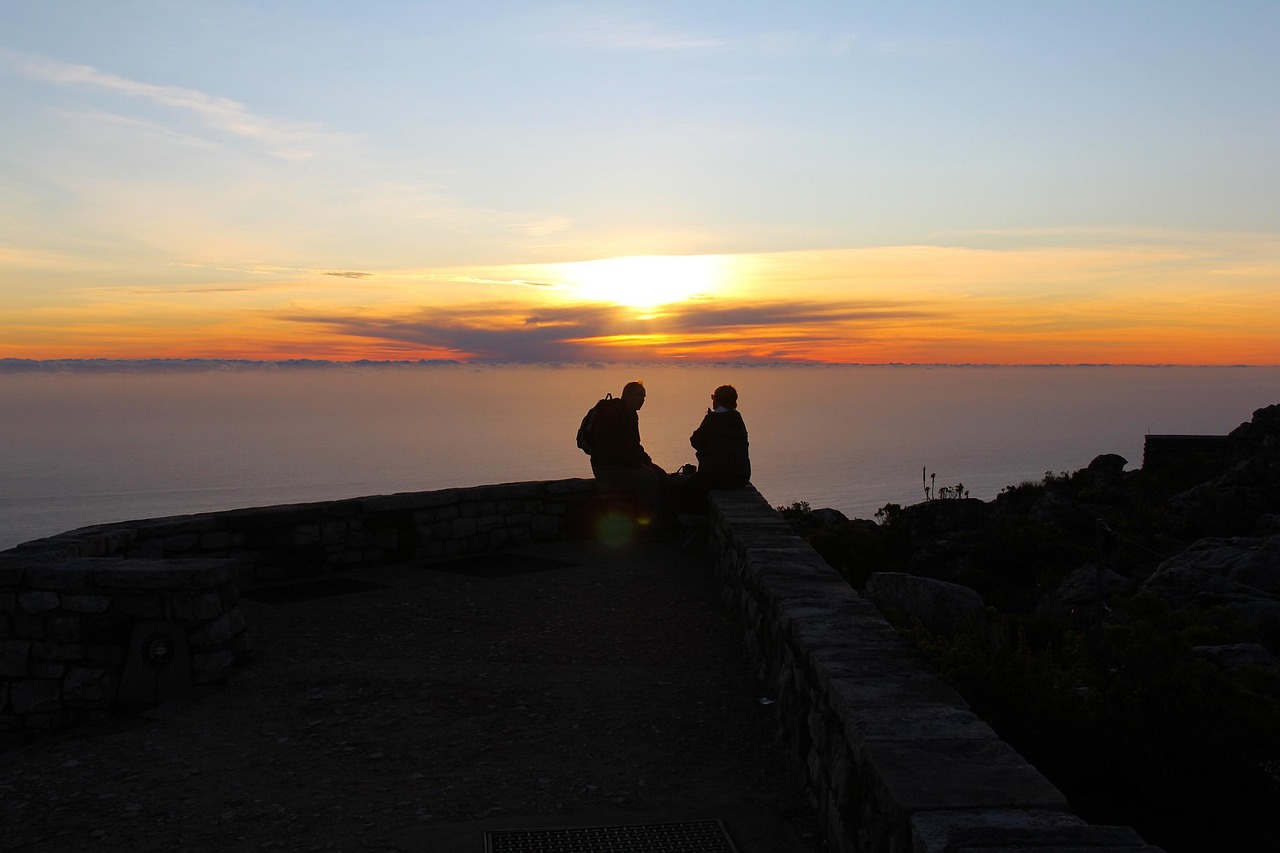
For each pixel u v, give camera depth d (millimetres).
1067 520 20906
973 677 4633
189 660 5742
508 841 3594
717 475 10547
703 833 3664
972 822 2291
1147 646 4789
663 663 6160
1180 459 26094
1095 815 4168
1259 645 7504
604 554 10148
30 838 3689
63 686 5871
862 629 4254
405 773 4332
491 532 10414
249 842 3617
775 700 4969
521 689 5605
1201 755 4141
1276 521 16516
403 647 6578
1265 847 3891
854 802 3043
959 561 19344
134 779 4316
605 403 11188
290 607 7770
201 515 8672
